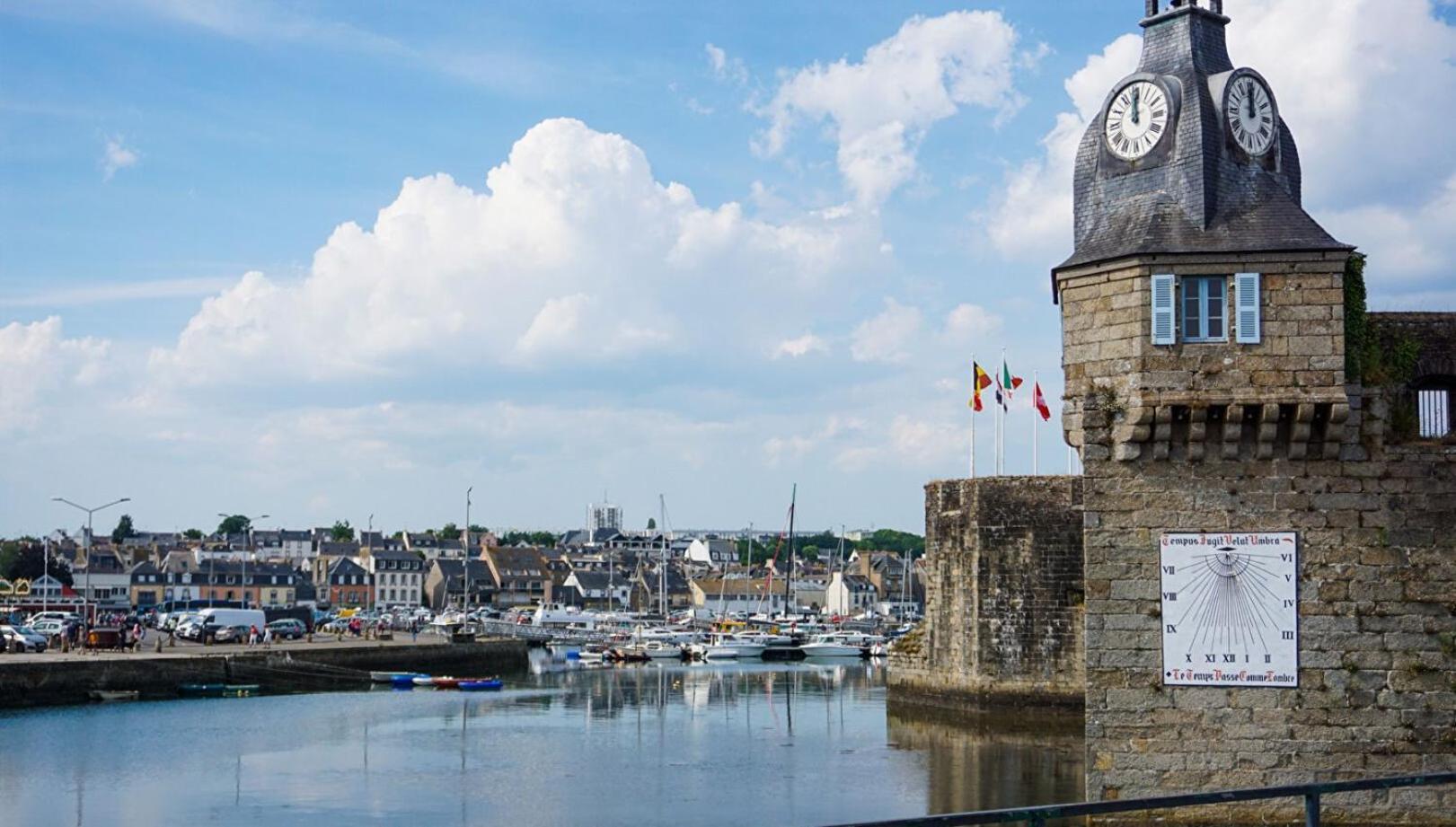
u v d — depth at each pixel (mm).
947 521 71562
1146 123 35938
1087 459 34188
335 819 46625
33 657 83875
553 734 69250
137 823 46031
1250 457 33562
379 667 103500
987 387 76500
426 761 59906
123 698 82688
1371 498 33250
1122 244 34531
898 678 75562
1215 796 14484
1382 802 32969
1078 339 35031
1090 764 33781
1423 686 32812
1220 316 33562
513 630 157750
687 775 55094
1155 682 33594
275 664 93938
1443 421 37031
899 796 49125
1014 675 67500
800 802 48438
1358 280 33625
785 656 139000
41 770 56656
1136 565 33844
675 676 111000
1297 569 33281
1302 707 33094
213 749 63281
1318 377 32938
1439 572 33000
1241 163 35094
